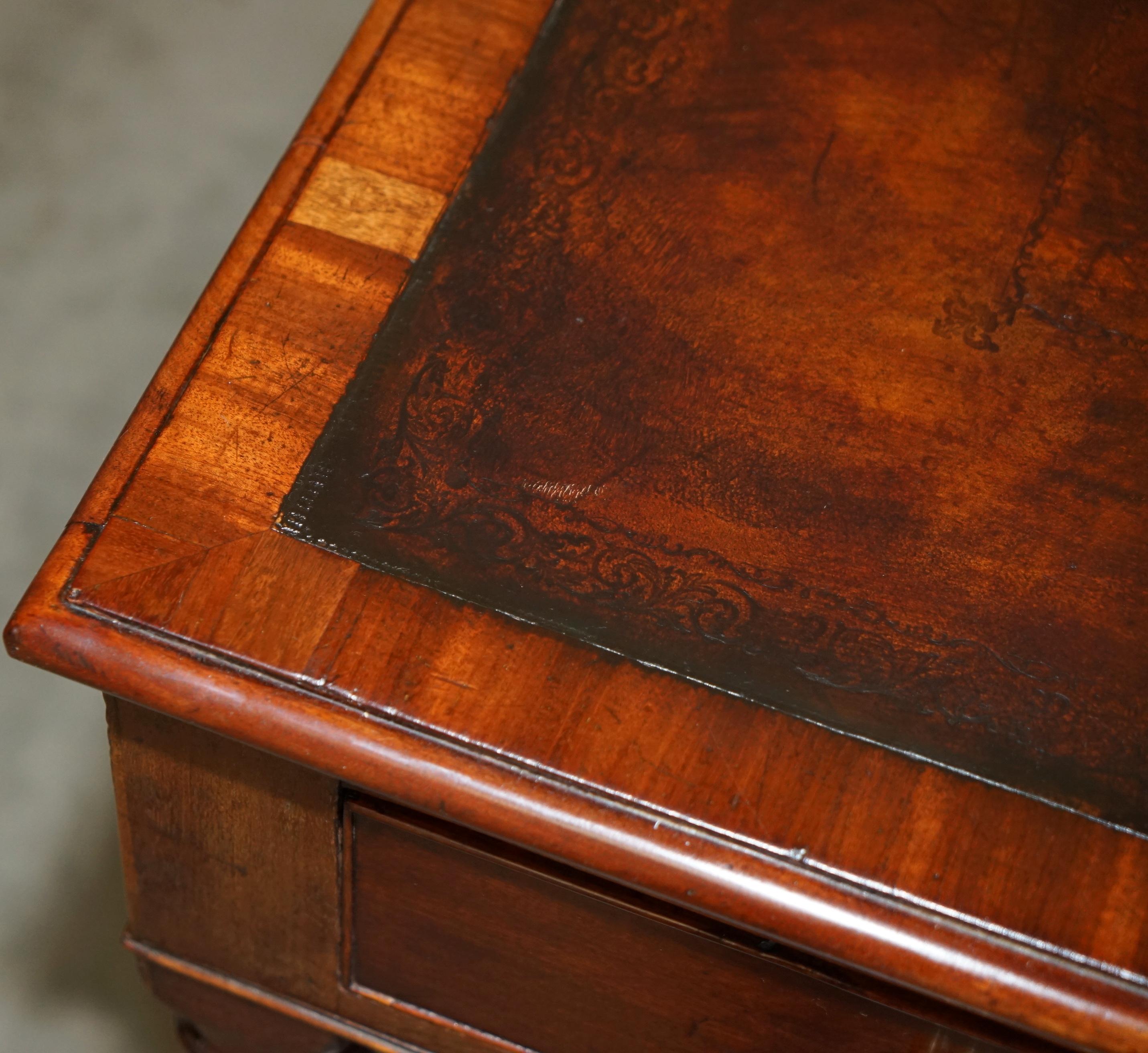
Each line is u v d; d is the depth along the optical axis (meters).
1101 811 1.11
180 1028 1.38
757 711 1.12
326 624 1.12
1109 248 1.26
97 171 2.00
